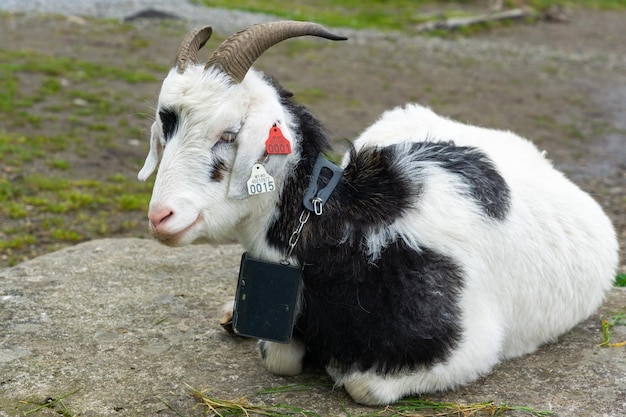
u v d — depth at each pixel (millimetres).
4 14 17828
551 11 24297
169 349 3975
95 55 14703
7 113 10914
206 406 3441
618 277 5434
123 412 3406
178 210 3051
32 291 4645
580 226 3883
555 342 3996
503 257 3521
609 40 21609
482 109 13422
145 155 10008
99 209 8219
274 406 3412
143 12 19031
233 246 5504
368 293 3252
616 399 3445
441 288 3293
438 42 19797
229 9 21438
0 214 7816
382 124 4508
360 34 19766
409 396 3449
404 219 3320
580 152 11328
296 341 3586
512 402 3424
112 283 4789
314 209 3242
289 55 16469
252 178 3037
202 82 3082
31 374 3721
